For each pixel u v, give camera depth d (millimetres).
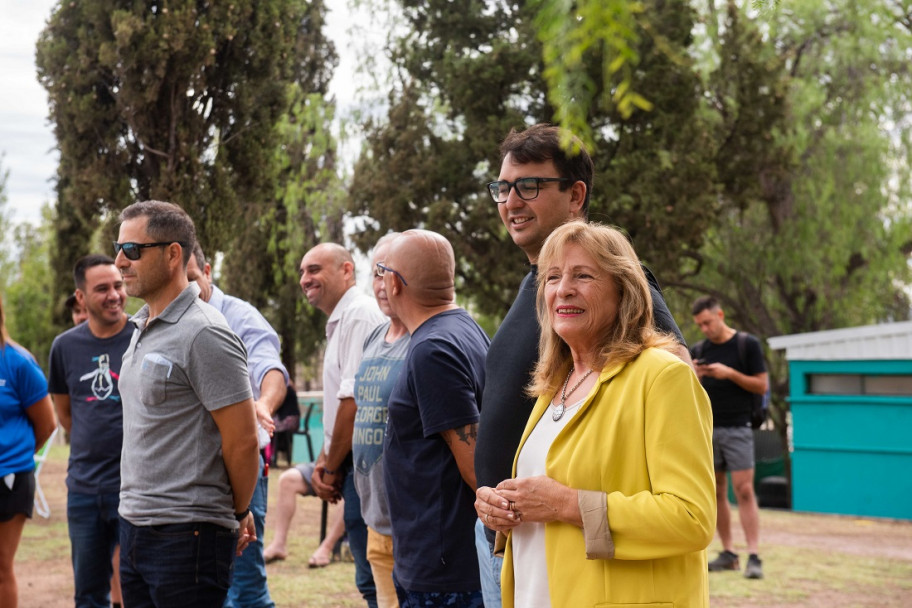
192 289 3520
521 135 2949
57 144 12711
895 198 18859
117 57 11766
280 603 6148
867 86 18531
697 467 2176
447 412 3230
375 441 4016
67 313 21766
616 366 2305
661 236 16859
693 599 2232
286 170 23203
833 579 7285
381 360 4086
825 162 18688
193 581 3350
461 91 17422
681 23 15898
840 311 19312
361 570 4555
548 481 2289
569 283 2385
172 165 12117
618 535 2166
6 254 31812
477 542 3049
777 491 15234
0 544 4773
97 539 4914
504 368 2801
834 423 12867
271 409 4637
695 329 20953
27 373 4883
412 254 3586
